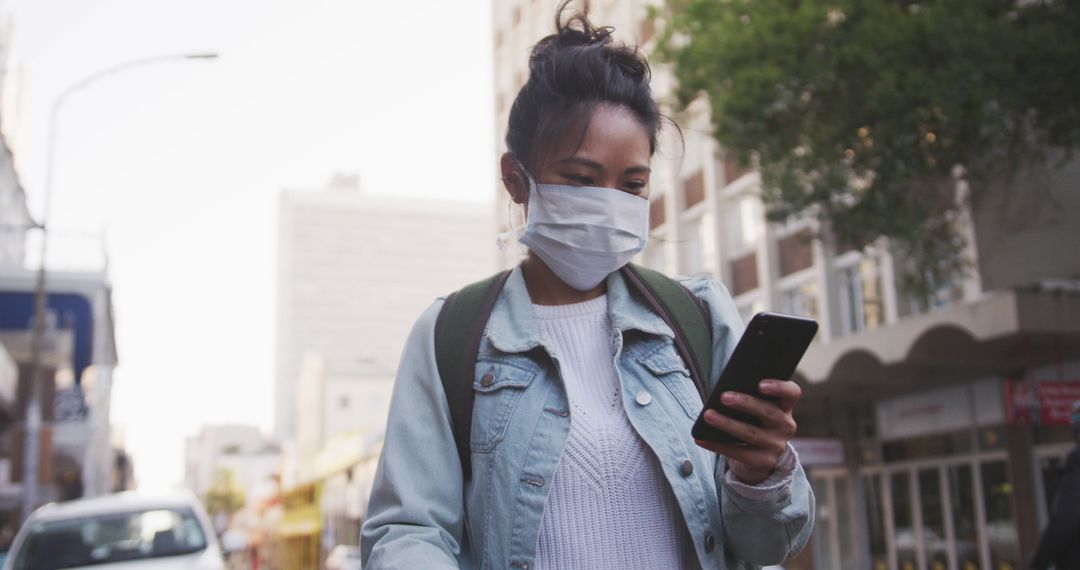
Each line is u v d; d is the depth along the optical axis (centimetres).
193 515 736
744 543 161
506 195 184
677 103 1157
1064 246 1394
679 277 193
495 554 158
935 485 1584
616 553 156
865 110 1045
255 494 9312
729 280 2286
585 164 168
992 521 1438
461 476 169
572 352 171
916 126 1024
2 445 3256
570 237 167
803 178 1129
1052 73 987
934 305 1575
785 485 151
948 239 1216
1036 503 1351
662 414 163
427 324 180
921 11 1041
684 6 1209
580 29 181
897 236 1130
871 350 1384
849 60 1024
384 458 171
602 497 158
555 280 179
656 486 160
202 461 14800
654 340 172
